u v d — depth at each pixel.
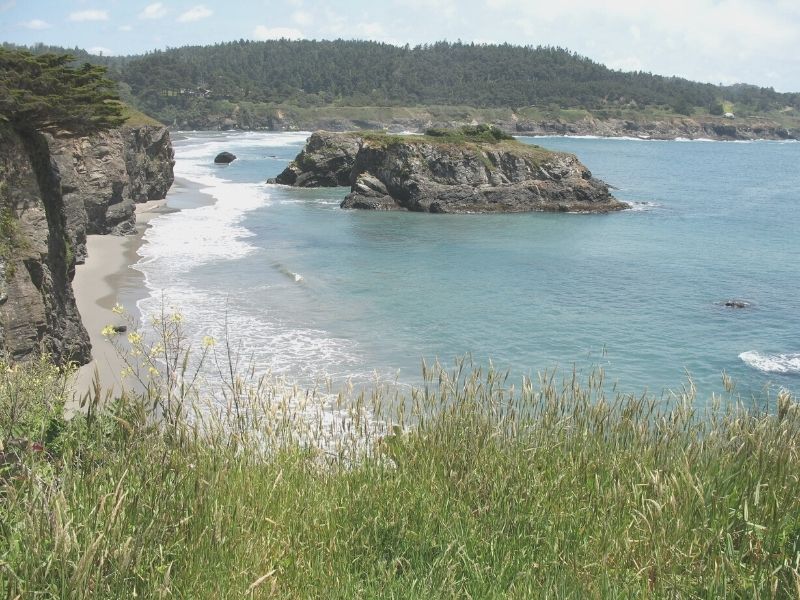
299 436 6.97
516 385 20.17
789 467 5.66
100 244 40.62
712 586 4.18
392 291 32.38
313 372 20.70
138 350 6.50
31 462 5.03
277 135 188.38
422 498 5.48
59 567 3.84
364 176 62.81
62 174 28.44
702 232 52.72
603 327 27.61
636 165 119.19
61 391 8.27
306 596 4.37
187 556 4.32
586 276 37.00
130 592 3.92
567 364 22.92
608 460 6.21
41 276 18.61
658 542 4.66
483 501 5.62
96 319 25.53
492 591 4.35
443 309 29.42
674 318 29.22
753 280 36.78
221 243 43.25
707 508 5.10
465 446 6.38
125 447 5.35
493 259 40.88
